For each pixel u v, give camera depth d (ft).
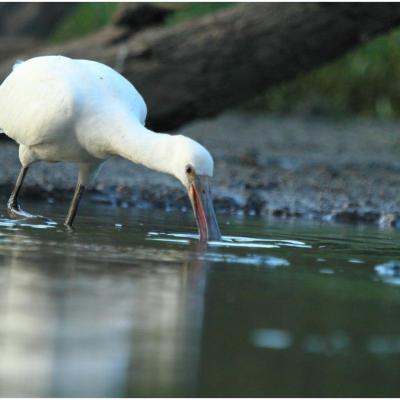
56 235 35.68
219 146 76.18
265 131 91.40
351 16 57.93
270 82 60.13
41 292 25.30
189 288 27.14
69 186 51.88
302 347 21.80
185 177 36.24
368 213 50.47
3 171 53.67
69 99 37.91
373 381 19.88
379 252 36.42
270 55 58.80
